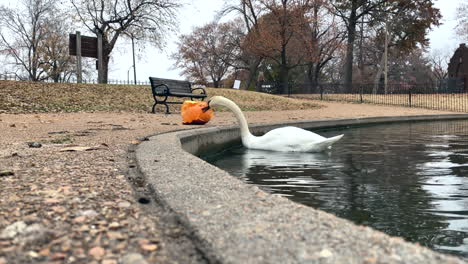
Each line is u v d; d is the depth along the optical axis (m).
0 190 2.54
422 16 42.59
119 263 1.48
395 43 44.53
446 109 21.02
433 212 2.72
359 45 49.03
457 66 48.66
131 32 32.47
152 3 32.31
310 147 5.75
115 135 6.25
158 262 1.49
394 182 3.70
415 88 34.88
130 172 3.15
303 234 1.61
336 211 2.76
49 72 41.38
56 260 1.50
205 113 8.77
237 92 23.72
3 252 1.58
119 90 18.36
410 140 7.43
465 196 3.15
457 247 2.11
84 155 4.10
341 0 42.53
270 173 4.19
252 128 7.55
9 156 4.04
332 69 65.81
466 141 7.22
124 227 1.86
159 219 1.97
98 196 2.40
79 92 16.70
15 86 15.70
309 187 3.51
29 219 1.97
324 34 43.22
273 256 1.41
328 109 19.20
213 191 2.32
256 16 39.12
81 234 1.77
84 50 21.50
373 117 11.72
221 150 6.60
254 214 1.88
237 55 46.78
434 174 4.08
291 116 12.92
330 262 1.35
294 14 36.25
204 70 59.00
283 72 39.97
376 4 41.56
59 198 2.35
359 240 1.54
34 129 7.54
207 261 1.50
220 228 1.71
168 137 5.25
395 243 1.51
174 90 13.84
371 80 62.72
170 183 2.55
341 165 4.65
